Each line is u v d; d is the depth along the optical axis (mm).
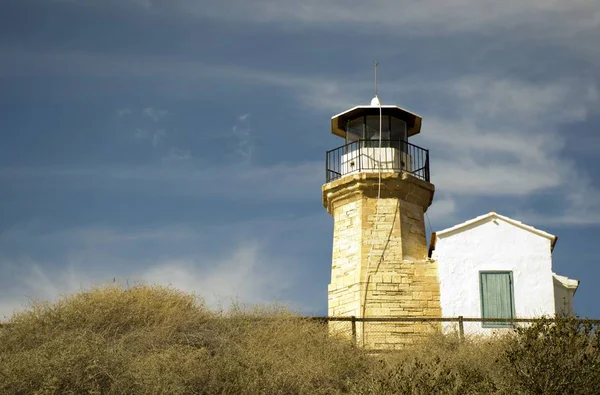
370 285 34594
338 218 37062
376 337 33062
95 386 24016
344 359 27594
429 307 33781
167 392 24094
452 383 22938
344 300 35281
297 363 26781
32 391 23469
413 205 36906
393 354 29734
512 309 33125
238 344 28469
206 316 30031
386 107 37594
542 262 33656
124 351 26188
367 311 34188
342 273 35906
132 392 24000
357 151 37688
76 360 24344
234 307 30688
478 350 27656
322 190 37688
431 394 22578
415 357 26547
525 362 23000
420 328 33156
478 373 23281
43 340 27594
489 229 34188
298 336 29156
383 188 36438
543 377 22484
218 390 24938
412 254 35844
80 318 28703
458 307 33469
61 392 23703
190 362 25469
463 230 34312
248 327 29562
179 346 27594
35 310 28906
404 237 35906
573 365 22625
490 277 33625
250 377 25359
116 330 28391
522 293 33312
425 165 37812
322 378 26406
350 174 36938
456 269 33906
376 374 25891
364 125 37906
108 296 29969
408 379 23219
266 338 28875
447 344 29578
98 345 25719
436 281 34062
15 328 28250
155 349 27266
